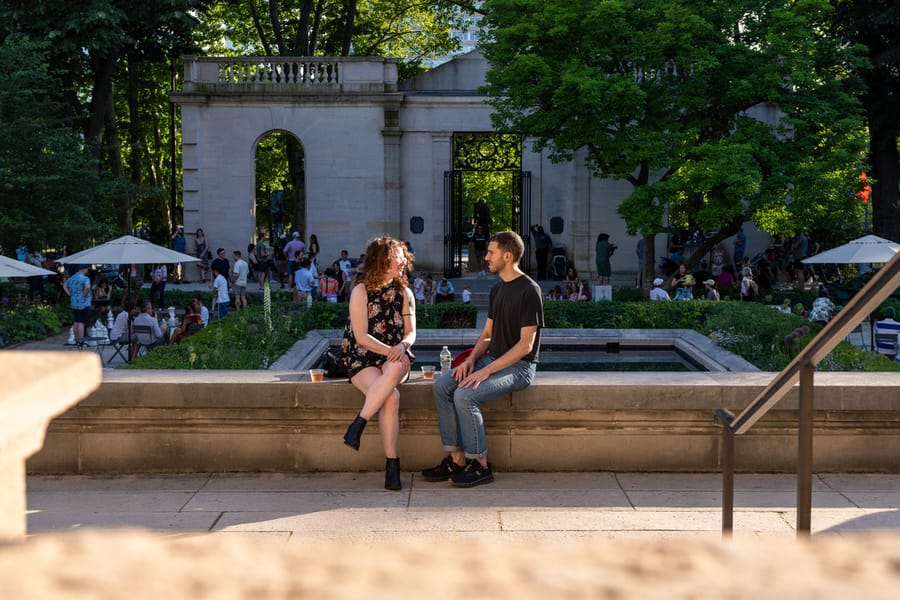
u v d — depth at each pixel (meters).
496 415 7.67
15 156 24.22
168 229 41.09
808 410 3.87
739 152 23.84
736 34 26.62
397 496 7.04
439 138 32.97
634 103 24.64
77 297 19.80
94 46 28.25
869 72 31.23
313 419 7.71
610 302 16.08
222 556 1.33
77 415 7.67
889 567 1.33
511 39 25.61
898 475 7.60
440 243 33.44
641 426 7.70
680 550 1.43
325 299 25.31
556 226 33.44
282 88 32.06
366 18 41.28
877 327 15.34
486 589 1.24
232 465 7.75
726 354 11.82
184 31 32.19
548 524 6.32
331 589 1.22
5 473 1.28
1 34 28.62
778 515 6.54
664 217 31.25
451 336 14.55
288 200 46.81
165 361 10.38
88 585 1.11
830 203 24.77
